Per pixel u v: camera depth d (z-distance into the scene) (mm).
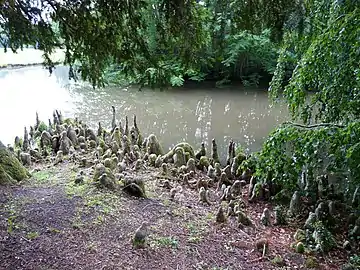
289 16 3477
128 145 7316
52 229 4035
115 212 4578
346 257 4238
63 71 23156
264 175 4934
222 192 5797
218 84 18438
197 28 3332
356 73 3838
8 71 22422
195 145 9758
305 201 5520
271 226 4863
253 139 10344
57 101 14977
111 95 16438
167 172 6379
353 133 3725
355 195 4902
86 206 4625
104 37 3238
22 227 4016
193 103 15219
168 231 4332
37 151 7148
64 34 3252
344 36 3834
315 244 4363
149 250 3873
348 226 4969
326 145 4223
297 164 4352
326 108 4789
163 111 13812
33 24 3186
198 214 4906
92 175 5723
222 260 3879
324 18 4383
